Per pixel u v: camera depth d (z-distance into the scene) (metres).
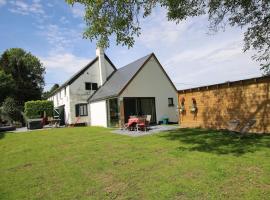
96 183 6.48
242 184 5.56
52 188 6.36
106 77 29.77
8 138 18.06
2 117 36.03
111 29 10.81
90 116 27.98
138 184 6.15
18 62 46.12
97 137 15.27
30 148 12.71
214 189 5.41
